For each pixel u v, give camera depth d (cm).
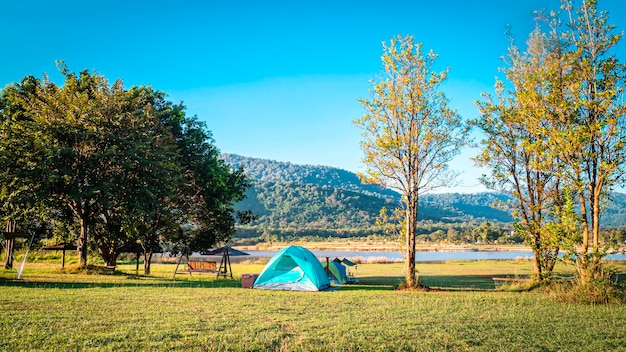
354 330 1139
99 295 1639
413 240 2361
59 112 2759
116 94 2956
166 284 2300
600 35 2012
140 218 3070
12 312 1199
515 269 3984
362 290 2248
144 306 1412
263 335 1054
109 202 2705
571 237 1845
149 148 2912
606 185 1959
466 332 1137
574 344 1037
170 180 2991
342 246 11806
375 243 13250
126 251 3722
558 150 1972
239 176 4103
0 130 2697
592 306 1603
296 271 2231
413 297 1862
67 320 1130
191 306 1462
